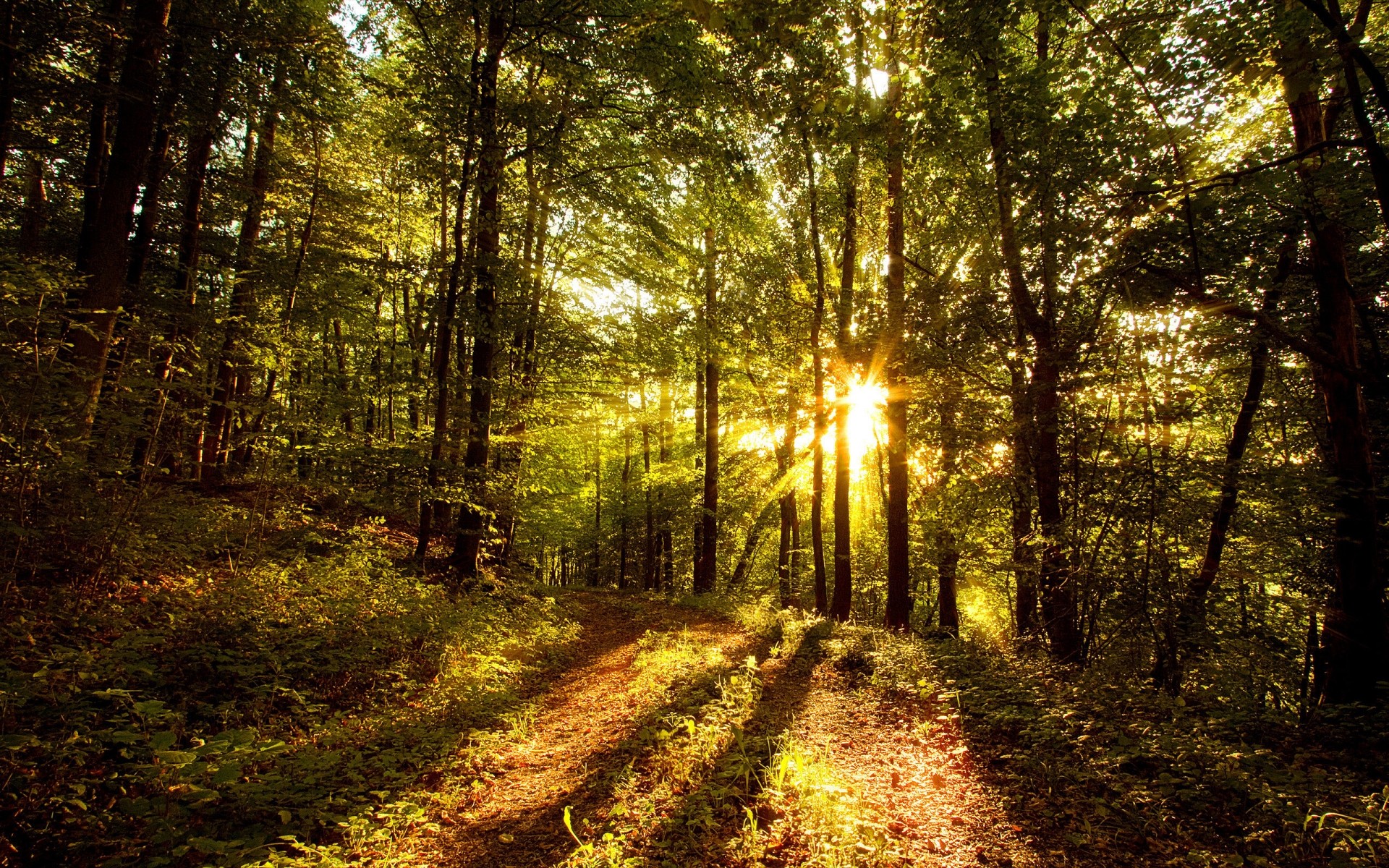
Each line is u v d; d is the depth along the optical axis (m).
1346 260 9.23
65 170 11.84
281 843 3.91
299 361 13.45
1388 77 7.60
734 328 18.56
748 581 28.45
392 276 15.33
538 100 11.27
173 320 9.55
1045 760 5.29
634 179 14.38
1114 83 7.84
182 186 12.97
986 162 11.00
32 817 3.56
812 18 6.25
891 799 4.72
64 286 6.11
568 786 5.20
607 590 22.98
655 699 7.37
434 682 7.36
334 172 16.38
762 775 5.00
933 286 11.80
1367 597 7.63
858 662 9.30
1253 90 7.00
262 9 10.43
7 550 5.78
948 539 14.58
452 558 12.19
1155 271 8.19
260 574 8.25
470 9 10.19
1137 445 9.42
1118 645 9.52
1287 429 12.05
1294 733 6.01
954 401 12.02
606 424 27.16
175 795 4.08
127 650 5.48
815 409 16.53
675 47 9.70
